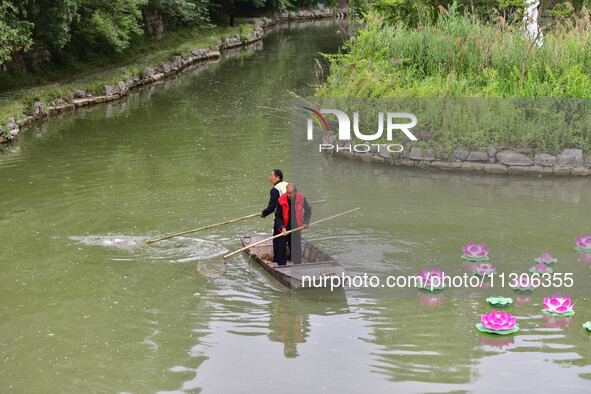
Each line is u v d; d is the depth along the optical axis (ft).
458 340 24.52
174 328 25.53
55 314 26.61
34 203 40.60
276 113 70.90
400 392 21.02
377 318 26.37
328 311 27.02
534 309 27.07
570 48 53.62
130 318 26.32
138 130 62.95
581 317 26.27
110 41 91.40
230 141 58.08
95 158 52.03
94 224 36.91
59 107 72.69
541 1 72.18
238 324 25.89
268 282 29.78
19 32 64.39
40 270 30.81
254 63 113.70
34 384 21.63
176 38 126.93
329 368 22.54
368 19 62.08
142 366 22.74
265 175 47.03
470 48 56.08
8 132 58.08
